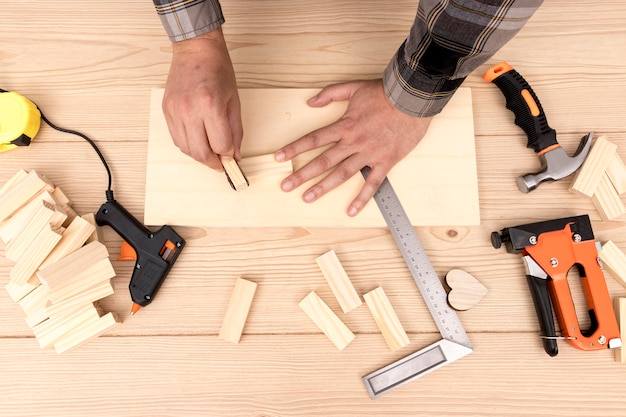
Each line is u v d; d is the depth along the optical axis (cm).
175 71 86
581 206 103
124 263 99
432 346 96
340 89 101
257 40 109
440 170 101
